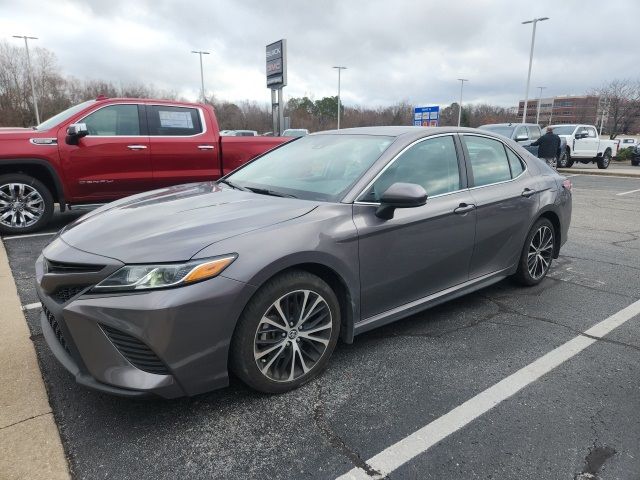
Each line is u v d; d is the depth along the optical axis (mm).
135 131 6727
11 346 3201
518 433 2418
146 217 2797
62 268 2461
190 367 2330
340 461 2211
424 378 2922
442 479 2104
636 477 2129
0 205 6246
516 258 4227
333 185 3145
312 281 2705
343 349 3279
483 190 3799
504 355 3223
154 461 2197
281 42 15406
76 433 2377
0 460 2168
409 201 2789
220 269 2350
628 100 49875
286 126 23531
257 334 2531
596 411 2609
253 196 3178
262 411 2572
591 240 6699
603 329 3650
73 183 6406
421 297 3422
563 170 19312
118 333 2270
